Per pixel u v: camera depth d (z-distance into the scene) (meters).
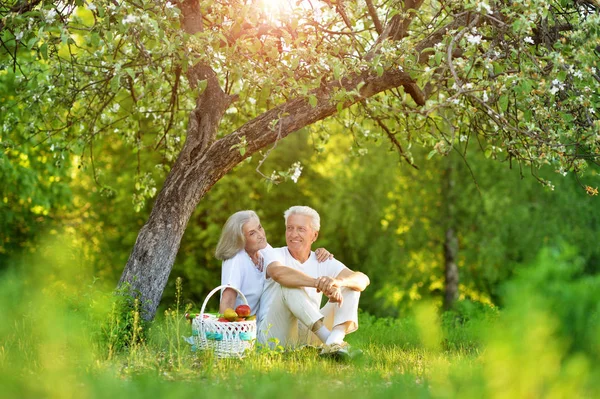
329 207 20.64
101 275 21.06
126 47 7.95
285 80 6.16
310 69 6.14
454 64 5.53
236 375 3.87
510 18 5.51
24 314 4.28
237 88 8.76
